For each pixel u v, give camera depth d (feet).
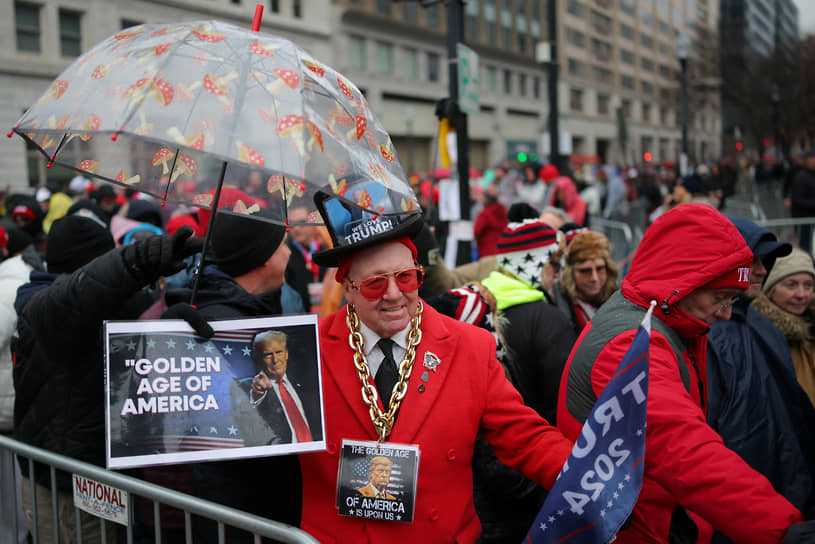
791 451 8.18
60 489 7.26
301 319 5.65
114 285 6.22
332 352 5.93
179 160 6.75
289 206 6.97
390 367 5.90
